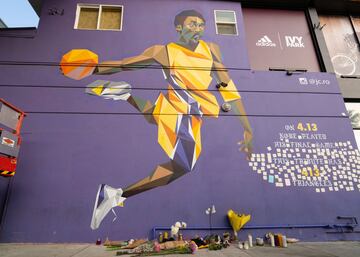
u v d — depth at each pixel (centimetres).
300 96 788
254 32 911
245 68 806
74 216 607
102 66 754
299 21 952
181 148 690
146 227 613
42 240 583
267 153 709
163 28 825
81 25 809
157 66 772
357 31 971
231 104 755
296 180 689
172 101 737
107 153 666
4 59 731
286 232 638
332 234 646
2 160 519
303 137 737
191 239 577
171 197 643
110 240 595
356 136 809
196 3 882
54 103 700
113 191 636
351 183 699
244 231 631
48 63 740
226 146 707
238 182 673
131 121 704
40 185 623
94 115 700
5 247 541
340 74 896
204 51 811
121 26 812
